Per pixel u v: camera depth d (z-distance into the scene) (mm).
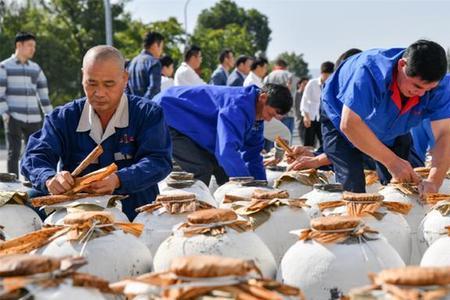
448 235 2885
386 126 4434
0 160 16141
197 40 44188
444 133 4453
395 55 4277
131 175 3824
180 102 5691
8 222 3633
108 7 19109
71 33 33344
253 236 2893
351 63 4469
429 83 4008
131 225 2979
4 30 32188
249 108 5379
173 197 3408
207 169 5742
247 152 5574
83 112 4105
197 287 2014
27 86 9367
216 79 12414
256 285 2041
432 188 3959
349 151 4836
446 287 1961
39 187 3840
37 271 2043
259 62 12250
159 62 9062
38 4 33688
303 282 2646
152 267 2965
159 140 4070
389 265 2635
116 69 3889
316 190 3934
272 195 3467
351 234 2689
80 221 2832
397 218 3395
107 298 2559
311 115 12320
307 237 2734
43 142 4078
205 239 2793
